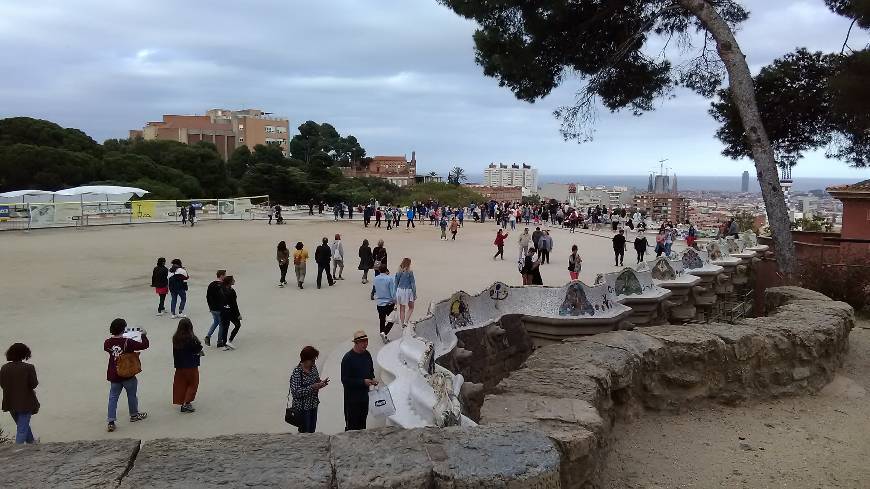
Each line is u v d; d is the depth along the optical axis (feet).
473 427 13.15
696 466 19.56
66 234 110.83
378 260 64.23
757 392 25.80
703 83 65.00
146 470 10.94
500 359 33.55
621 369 21.62
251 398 30.40
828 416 24.43
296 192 259.39
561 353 22.80
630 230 139.95
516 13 60.03
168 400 30.01
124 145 277.23
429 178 560.20
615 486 17.90
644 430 22.38
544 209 169.78
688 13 61.16
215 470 11.02
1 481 10.41
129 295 57.00
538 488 11.42
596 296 37.27
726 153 72.79
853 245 68.33
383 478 10.93
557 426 15.55
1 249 88.53
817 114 65.92
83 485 10.36
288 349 39.60
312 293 60.18
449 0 60.44
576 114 65.51
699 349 24.63
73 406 29.04
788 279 49.75
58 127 220.23
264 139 417.28
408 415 19.33
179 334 28.19
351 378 22.63
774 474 19.08
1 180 190.39
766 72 65.98
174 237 108.68
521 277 70.49
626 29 61.52
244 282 65.98
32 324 45.39
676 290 48.26
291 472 11.02
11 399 22.94
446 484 11.12
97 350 38.70
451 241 112.37
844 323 30.35
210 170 247.70
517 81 63.67
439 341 28.60
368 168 490.08
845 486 18.31
